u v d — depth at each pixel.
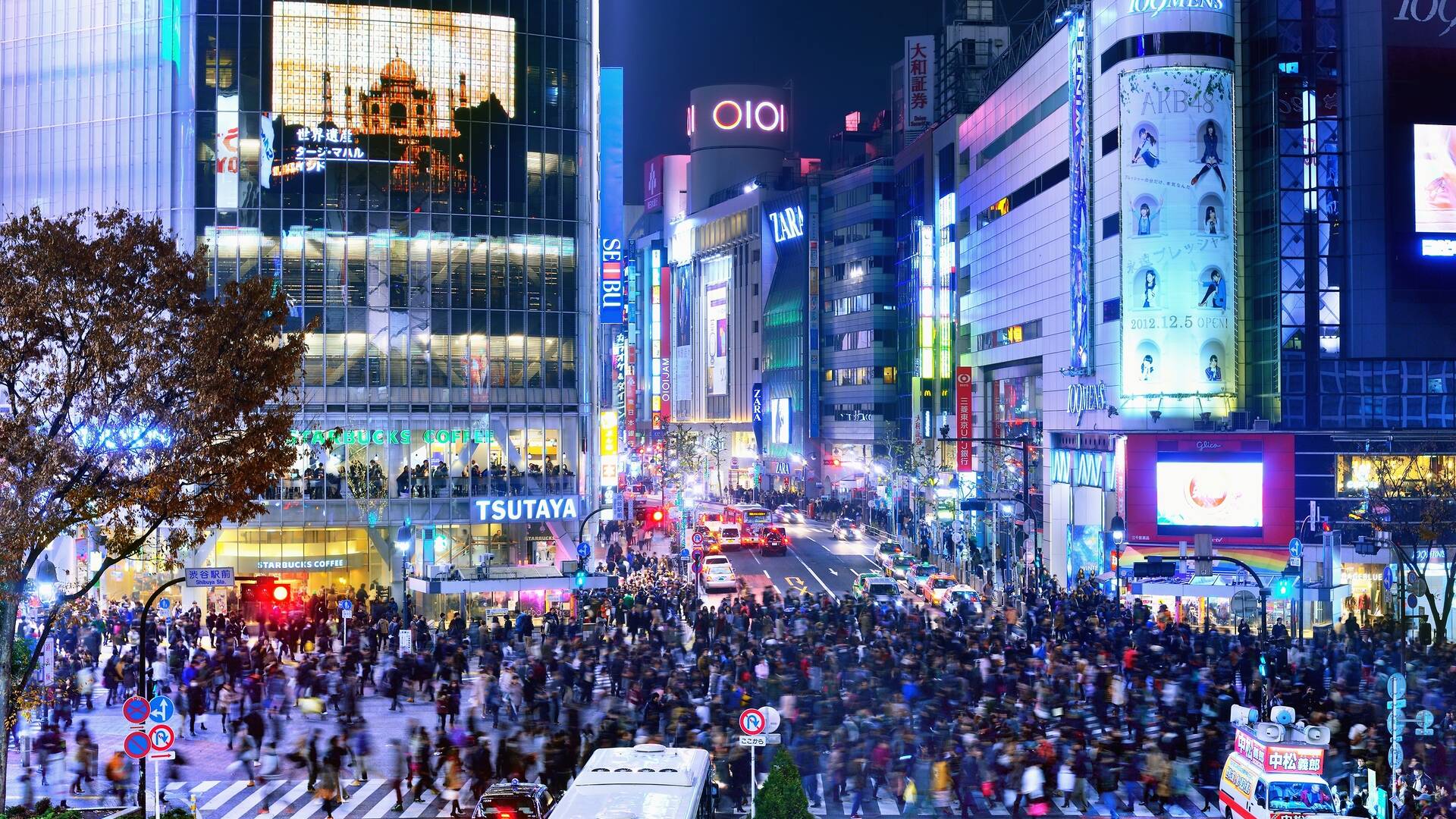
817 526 126.56
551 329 77.19
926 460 114.12
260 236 73.38
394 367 74.12
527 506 75.19
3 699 26.09
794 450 163.62
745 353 183.00
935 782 31.08
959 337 120.62
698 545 81.81
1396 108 71.44
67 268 26.44
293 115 73.69
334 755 30.89
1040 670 39.69
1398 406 71.75
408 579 61.28
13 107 77.56
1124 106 74.12
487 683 39.81
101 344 25.80
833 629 46.41
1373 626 52.59
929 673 38.25
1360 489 69.69
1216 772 31.33
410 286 74.56
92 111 75.75
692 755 22.95
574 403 77.69
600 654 46.53
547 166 77.12
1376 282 71.44
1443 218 71.56
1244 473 70.38
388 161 74.38
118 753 31.39
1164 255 73.38
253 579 40.84
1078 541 82.31
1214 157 73.38
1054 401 89.75
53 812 26.48
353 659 45.22
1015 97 100.00
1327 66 72.12
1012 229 101.31
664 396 189.62
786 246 169.12
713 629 51.94
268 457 28.14
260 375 28.38
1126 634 46.22
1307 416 71.94
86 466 26.52
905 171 138.88
